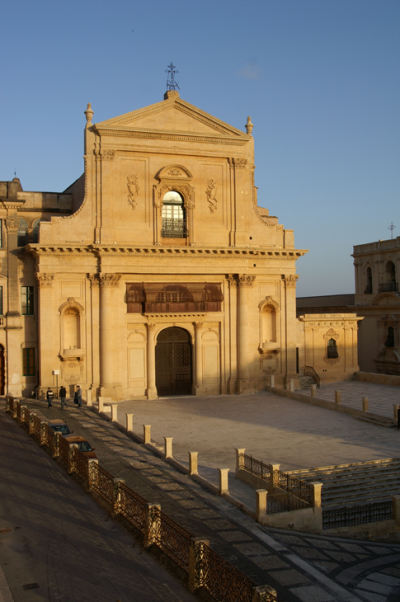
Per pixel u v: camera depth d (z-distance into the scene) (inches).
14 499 773.3
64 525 684.1
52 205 1825.8
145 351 1771.7
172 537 576.7
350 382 2068.2
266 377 1894.7
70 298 1696.6
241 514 812.6
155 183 1765.5
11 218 1689.2
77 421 1365.7
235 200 1841.8
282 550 697.0
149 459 1056.8
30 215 1788.9
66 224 1689.2
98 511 734.5
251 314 1870.1
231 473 1018.7
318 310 2942.9
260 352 1887.3
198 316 1803.6
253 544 707.4
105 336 1696.6
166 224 1795.0
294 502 844.6
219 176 1839.3
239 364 1840.6
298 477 1004.6
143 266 1739.7
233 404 1664.6
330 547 753.6
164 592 522.0
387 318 2522.1
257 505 791.7
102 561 586.2
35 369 1726.1
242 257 1831.9
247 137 1844.2
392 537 882.8
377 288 2600.9
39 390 1651.1
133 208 1747.0
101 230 1702.8
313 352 2049.7
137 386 1758.1
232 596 473.4
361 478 1023.6
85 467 821.9
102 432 1259.8
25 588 526.3
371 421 1397.6
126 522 678.5
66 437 1059.3
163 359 1819.6
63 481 857.5
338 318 2079.2
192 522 761.6
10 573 557.3
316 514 831.1
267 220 2037.4
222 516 796.6
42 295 1662.2
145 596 513.3
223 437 1263.5
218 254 1798.7
